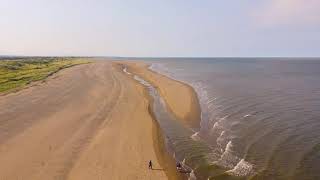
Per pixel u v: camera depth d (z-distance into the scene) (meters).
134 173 22.31
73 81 61.88
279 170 22.67
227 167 23.47
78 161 23.92
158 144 28.33
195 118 38.00
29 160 23.80
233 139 29.61
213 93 56.34
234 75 99.44
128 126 33.25
